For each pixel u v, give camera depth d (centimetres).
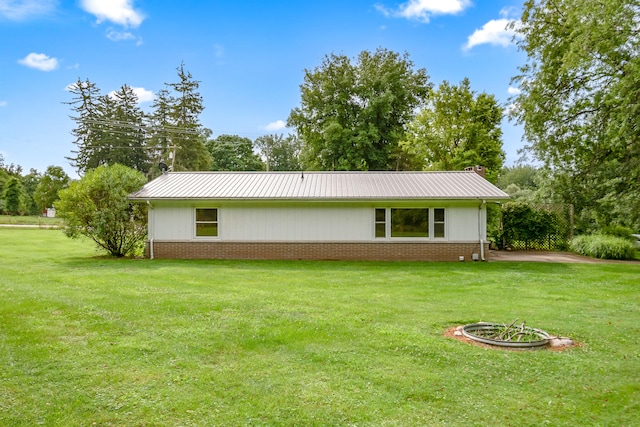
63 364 485
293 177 1892
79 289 948
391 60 3784
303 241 1652
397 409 385
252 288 986
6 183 5925
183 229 1678
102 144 5331
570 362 506
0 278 1109
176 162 5131
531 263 1511
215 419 364
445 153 3019
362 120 3625
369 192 1625
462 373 469
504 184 6675
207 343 562
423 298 879
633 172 1723
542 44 1931
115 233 1669
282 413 376
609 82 1753
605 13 1448
